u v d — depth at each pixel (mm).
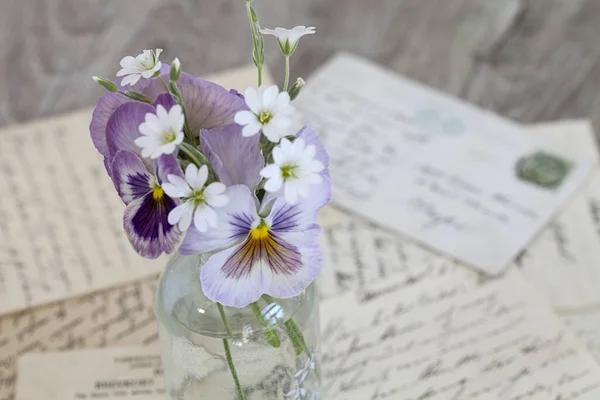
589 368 500
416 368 506
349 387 501
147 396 498
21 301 537
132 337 524
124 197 385
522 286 536
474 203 579
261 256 386
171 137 360
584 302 533
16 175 603
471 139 622
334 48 706
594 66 686
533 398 491
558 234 563
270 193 375
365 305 533
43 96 669
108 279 547
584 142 616
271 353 429
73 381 503
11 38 725
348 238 566
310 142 377
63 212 582
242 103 386
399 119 641
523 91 666
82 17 742
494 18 739
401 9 750
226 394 443
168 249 371
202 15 741
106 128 381
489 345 513
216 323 418
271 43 701
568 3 753
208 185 367
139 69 380
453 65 692
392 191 587
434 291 538
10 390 503
